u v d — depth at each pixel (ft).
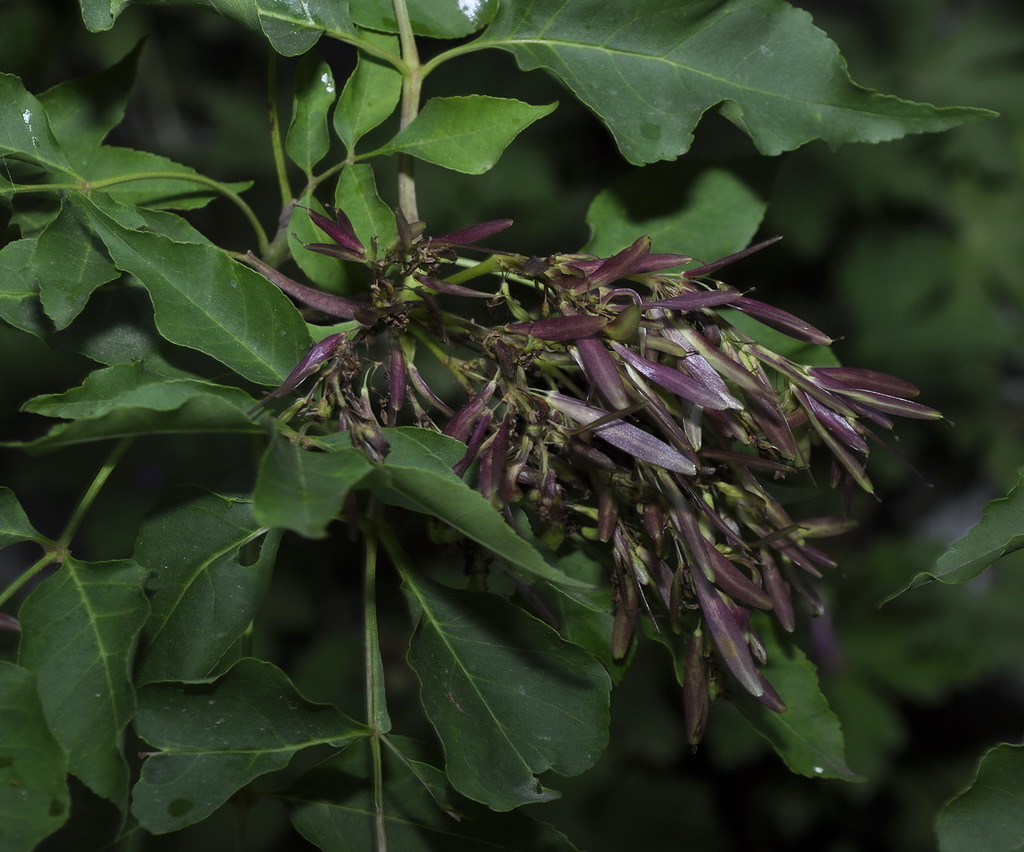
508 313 1.37
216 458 2.52
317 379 1.32
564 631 1.38
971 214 2.94
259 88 2.88
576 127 2.73
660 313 1.28
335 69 2.75
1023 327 2.92
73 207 1.32
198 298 1.31
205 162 2.70
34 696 1.22
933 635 2.63
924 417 1.30
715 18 1.42
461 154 1.38
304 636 2.84
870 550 2.82
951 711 3.13
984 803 1.28
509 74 2.73
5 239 1.48
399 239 1.30
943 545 2.72
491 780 1.28
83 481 2.54
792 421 1.31
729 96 1.42
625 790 2.67
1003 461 2.91
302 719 1.31
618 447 1.27
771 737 1.39
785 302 2.92
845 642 2.65
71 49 2.64
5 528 1.30
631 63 1.43
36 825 1.19
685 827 2.62
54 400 1.27
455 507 1.19
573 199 2.68
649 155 1.42
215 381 1.35
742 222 1.49
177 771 1.27
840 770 1.38
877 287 2.88
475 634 1.32
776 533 1.30
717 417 1.30
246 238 2.64
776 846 2.79
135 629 1.27
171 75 2.85
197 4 1.38
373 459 1.25
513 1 1.43
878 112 1.41
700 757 2.77
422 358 2.22
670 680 2.58
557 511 1.27
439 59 1.43
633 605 1.31
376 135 2.41
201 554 1.32
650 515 1.29
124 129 2.88
